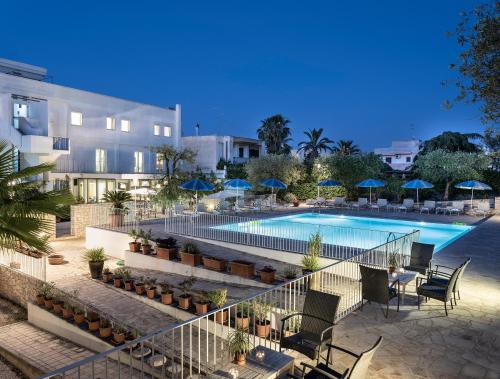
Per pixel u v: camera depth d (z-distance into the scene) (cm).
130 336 865
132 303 1049
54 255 1422
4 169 872
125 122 3058
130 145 3098
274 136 4878
